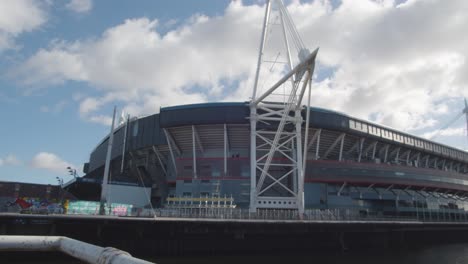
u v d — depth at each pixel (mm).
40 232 29219
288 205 47188
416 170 70438
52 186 47156
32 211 32750
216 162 58719
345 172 60906
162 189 62531
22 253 27094
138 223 32156
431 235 63406
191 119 57000
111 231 32594
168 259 31688
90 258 5770
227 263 30406
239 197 56406
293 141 57219
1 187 43844
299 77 46031
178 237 34812
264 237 38688
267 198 47312
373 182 63188
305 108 57656
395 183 65750
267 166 48906
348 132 61906
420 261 36688
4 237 7664
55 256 27797
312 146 63125
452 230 69125
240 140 60250
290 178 58281
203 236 35750
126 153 70500
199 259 32062
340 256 37000
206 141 60562
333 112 60438
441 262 36875
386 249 45844
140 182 65750
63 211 36406
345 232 44656
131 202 57688
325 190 59781
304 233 41125
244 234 37719
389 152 74562
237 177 57344
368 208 63656
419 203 71812
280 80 46719
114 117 42781
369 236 47531
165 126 58406
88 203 39031
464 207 82625
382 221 45656
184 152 63000
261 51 53344
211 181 57469
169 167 62094
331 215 45125
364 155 69500
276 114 55969
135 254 32875
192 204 53000
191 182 58125
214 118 56438
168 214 36594
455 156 90438
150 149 66625
